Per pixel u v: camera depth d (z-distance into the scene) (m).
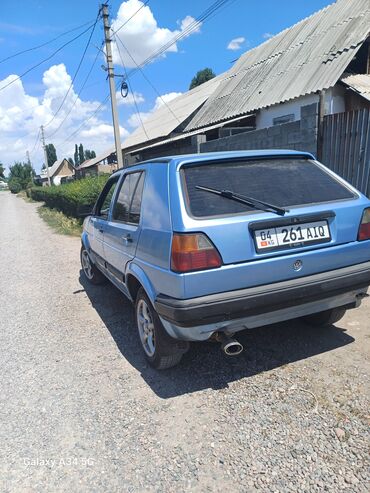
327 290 2.93
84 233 6.09
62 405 3.01
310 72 11.06
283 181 3.09
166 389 3.08
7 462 2.46
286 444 2.39
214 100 16.19
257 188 2.96
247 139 8.28
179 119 18.11
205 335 2.73
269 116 12.14
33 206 31.83
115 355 3.75
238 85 15.28
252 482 2.15
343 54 10.43
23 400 3.12
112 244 4.17
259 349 3.53
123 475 2.28
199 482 2.19
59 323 4.71
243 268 2.68
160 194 3.01
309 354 3.37
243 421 2.63
